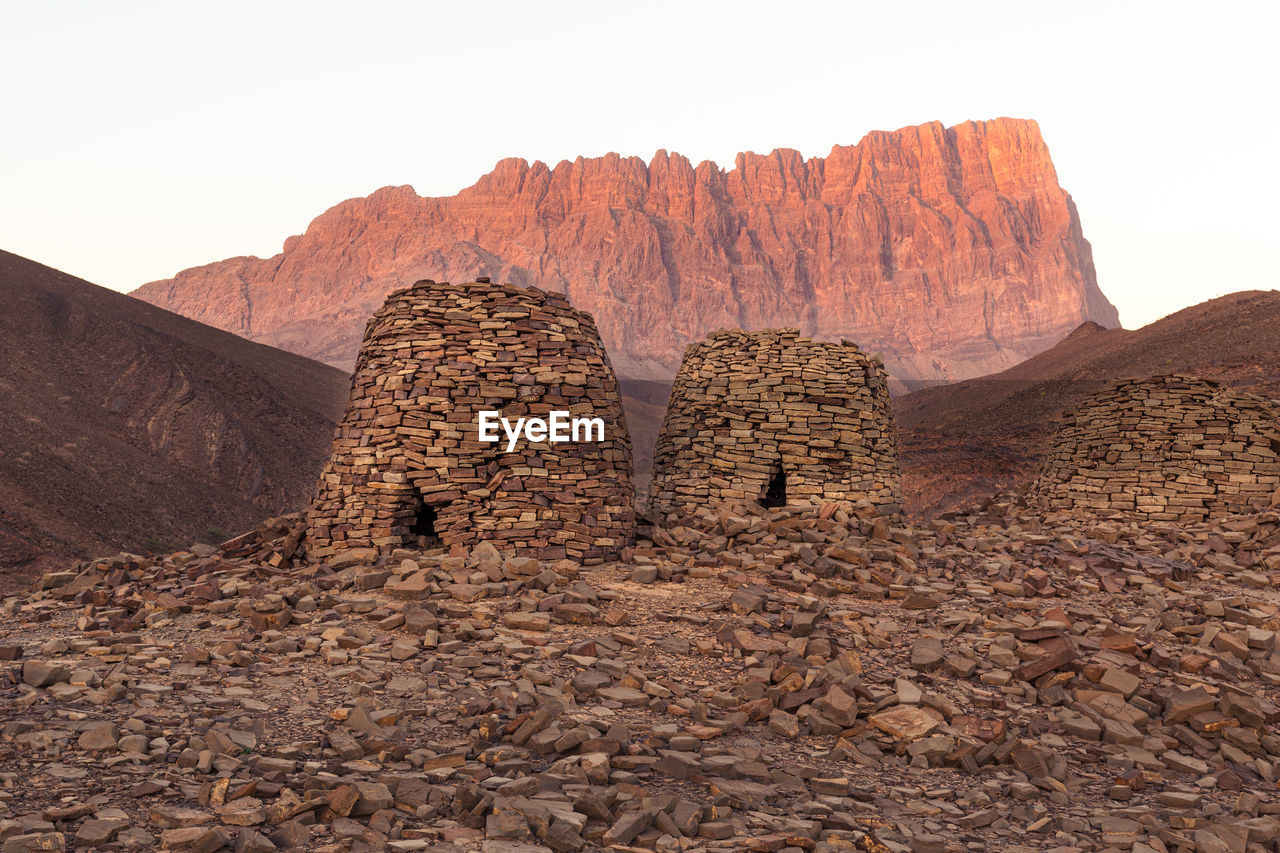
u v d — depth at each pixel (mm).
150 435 70250
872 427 15102
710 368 15750
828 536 13000
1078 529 17344
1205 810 6715
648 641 9211
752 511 14375
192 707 6879
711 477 15070
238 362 90375
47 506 50562
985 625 10375
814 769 6762
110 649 8477
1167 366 57625
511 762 6258
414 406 12406
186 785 5539
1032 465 45438
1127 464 18328
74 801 5199
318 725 6762
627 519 13062
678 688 8117
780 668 8398
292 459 79188
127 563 12617
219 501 65188
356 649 8680
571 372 12953
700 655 8992
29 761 5719
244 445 74500
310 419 88312
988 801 6617
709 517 14094
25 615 10609
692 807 5742
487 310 13031
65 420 63969
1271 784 7441
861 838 5715
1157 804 6930
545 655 8586
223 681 7602
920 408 87312
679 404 15953
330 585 10789
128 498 57469
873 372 15594
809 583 11312
